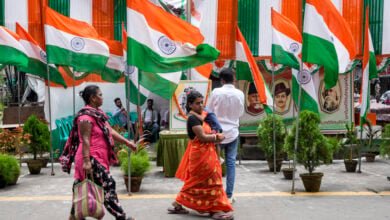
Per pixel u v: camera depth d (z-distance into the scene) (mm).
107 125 4145
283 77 9469
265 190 6133
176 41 5879
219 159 4938
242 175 7496
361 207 5098
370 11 8977
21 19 9031
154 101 12680
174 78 6625
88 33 7527
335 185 6445
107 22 9195
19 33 8039
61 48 7316
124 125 11359
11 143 7895
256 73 7594
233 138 5195
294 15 8969
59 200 5629
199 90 7742
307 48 5609
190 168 4598
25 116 11336
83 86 10992
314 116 5996
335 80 5676
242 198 5609
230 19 9016
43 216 4832
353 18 9000
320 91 9523
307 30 5605
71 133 4066
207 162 4500
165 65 5820
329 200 5457
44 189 6391
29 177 7477
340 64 6148
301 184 6574
